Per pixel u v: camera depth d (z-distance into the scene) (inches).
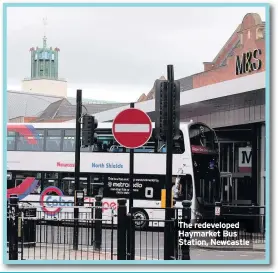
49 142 1145.4
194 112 1207.6
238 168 1228.5
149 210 1041.5
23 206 677.9
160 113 522.3
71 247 736.3
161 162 1045.2
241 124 1116.5
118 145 1088.8
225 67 1094.4
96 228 704.4
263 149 1056.8
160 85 522.6
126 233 547.5
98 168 1095.6
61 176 1127.6
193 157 1023.6
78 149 757.3
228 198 1204.5
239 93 948.0
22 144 1158.3
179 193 1015.6
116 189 1075.9
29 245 697.0
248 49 1018.1
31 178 1146.7
